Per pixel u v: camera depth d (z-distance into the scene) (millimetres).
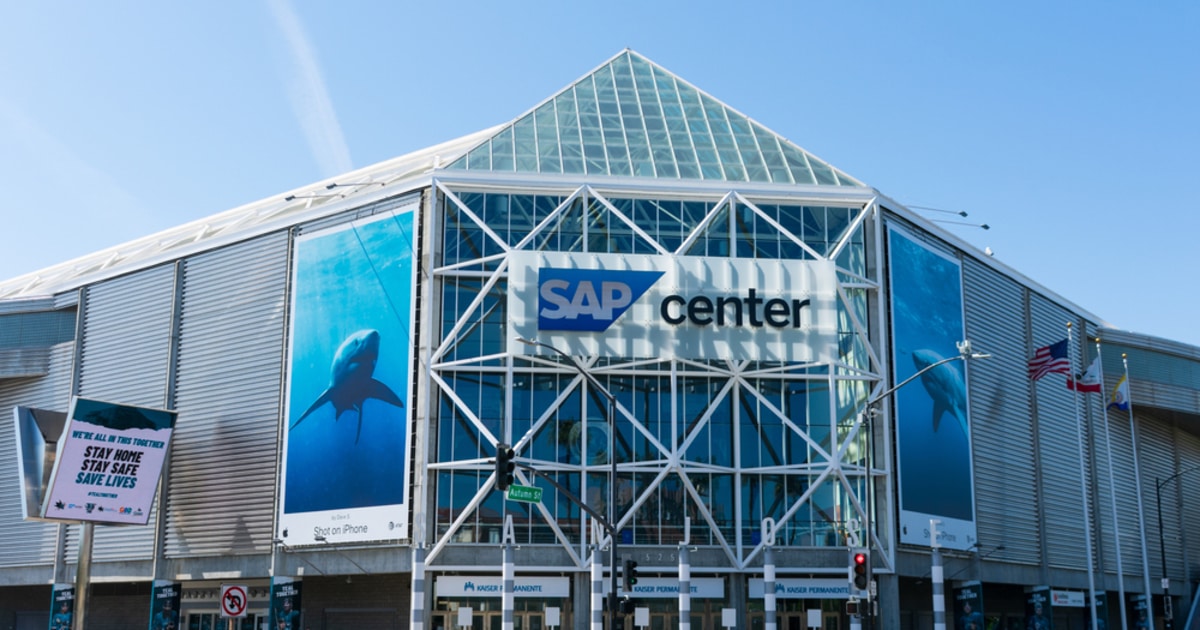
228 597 41031
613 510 43375
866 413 43438
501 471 40062
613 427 44344
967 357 40938
